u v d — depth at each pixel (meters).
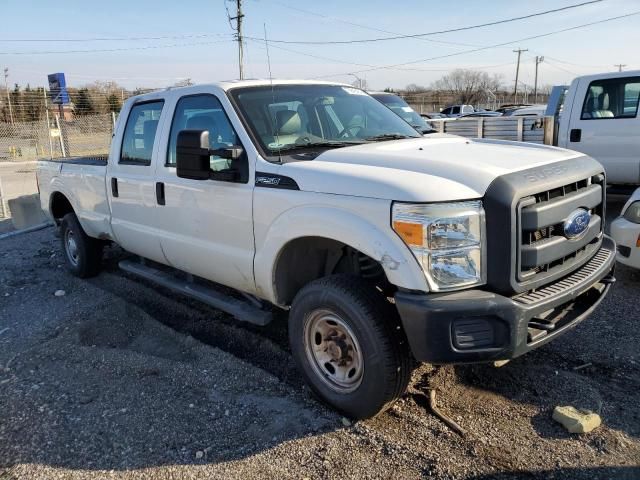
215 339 4.62
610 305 4.84
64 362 4.29
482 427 3.22
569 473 2.82
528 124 11.07
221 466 3.01
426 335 2.83
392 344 3.10
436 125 12.19
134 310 5.25
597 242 3.71
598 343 4.14
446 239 2.84
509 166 3.14
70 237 6.44
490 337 2.87
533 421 3.26
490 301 2.83
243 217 3.77
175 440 3.25
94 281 6.28
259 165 3.66
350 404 3.30
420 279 2.86
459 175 3.01
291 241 3.49
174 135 4.46
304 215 3.31
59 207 6.75
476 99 69.69
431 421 3.30
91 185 5.60
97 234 5.78
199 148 3.69
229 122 3.94
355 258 3.59
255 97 4.11
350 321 3.18
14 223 9.74
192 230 4.27
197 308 5.27
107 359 4.27
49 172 6.46
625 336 4.23
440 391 3.61
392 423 3.30
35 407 3.66
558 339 4.23
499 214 2.86
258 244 3.71
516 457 2.96
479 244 2.90
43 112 32.66
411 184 2.93
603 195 3.75
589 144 8.37
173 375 4.00
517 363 3.89
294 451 3.10
